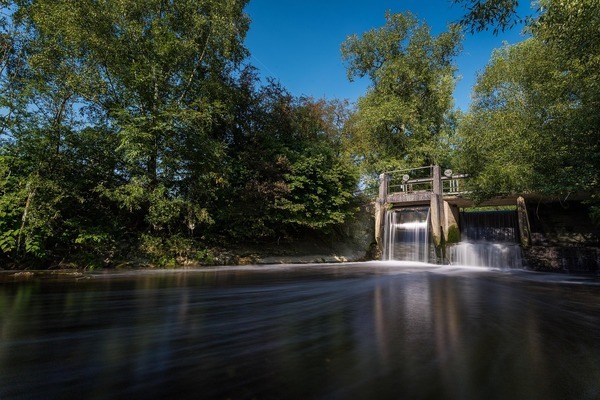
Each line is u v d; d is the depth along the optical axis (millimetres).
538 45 11680
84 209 11500
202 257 13273
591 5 6371
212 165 13039
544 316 4789
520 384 2365
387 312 4980
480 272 12609
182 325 4051
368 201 20625
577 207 15570
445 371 2596
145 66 11234
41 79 10086
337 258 17750
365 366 2688
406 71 22734
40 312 4684
